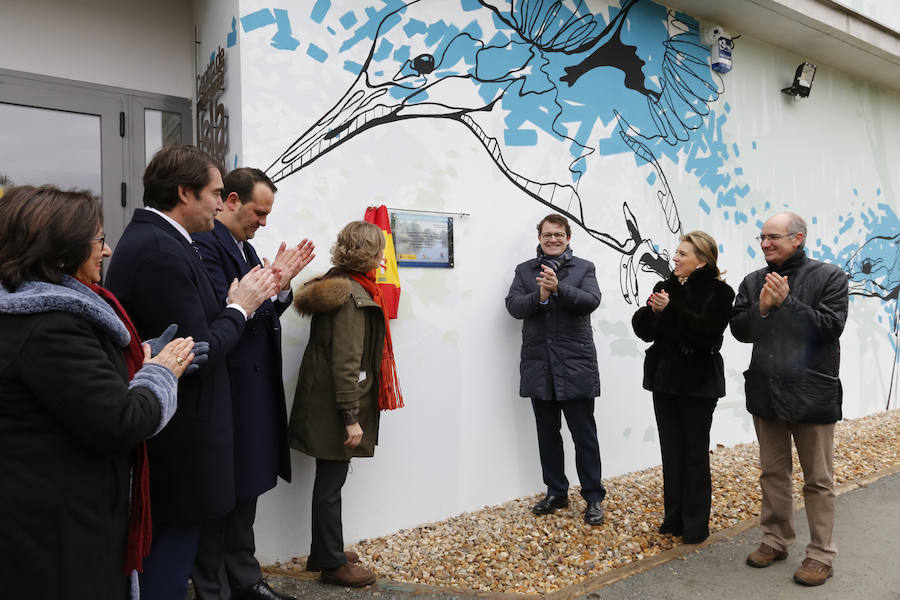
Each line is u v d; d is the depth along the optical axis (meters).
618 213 4.45
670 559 3.02
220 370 1.94
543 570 2.93
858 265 6.46
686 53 4.92
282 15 3.03
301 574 2.85
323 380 2.67
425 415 3.51
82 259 1.36
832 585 2.76
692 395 3.07
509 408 3.86
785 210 5.70
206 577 2.16
